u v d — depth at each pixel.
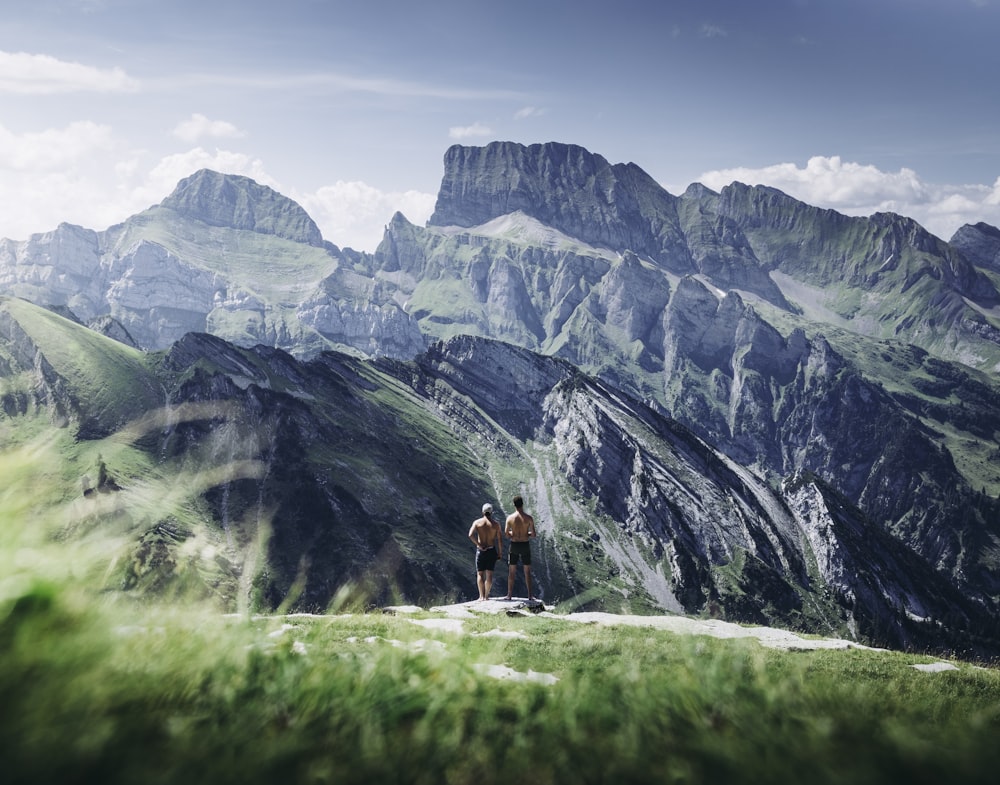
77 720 3.56
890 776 3.82
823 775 3.82
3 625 3.71
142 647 4.31
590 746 4.36
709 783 3.92
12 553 3.70
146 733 3.74
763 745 4.10
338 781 3.89
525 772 4.18
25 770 3.30
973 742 4.12
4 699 3.52
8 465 3.76
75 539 3.96
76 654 3.83
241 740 3.93
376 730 4.41
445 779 4.11
